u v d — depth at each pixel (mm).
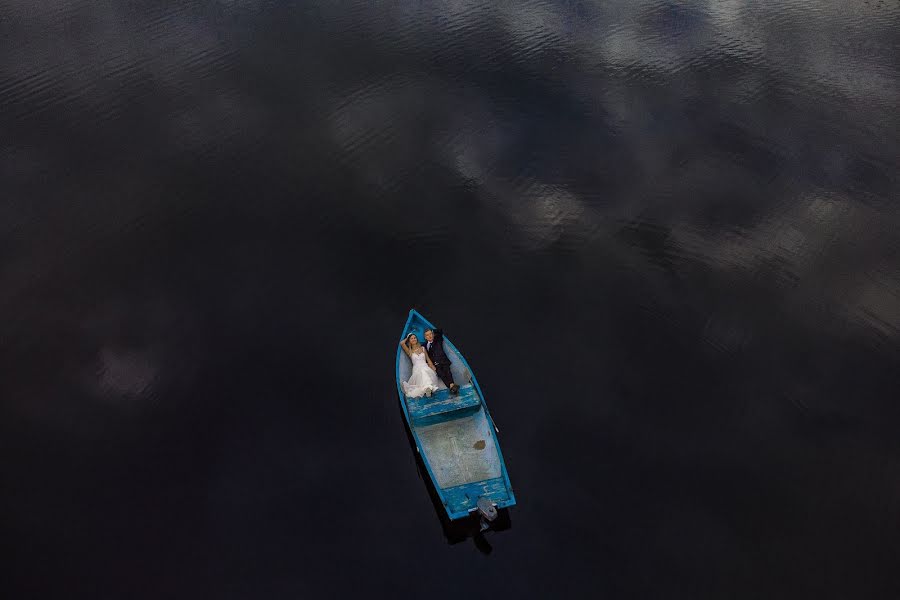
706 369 14055
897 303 15359
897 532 11258
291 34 26156
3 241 16984
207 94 22516
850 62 24453
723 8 28688
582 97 22594
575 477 12203
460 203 18438
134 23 26828
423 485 12086
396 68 24047
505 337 14797
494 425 12828
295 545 11211
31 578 10602
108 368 13992
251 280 16156
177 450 12531
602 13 28219
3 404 13227
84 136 20609
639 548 11203
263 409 13273
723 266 16422
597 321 15156
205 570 10844
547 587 10758
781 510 11633
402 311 15406
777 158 19844
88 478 12031
